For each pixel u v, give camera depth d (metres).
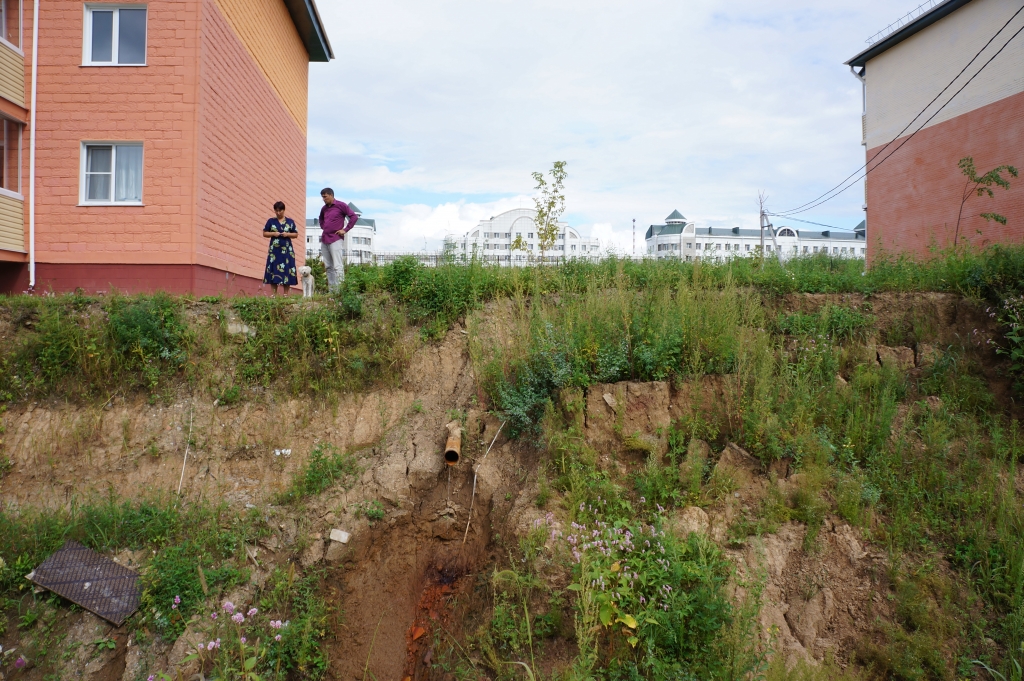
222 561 5.67
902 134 20.88
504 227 32.69
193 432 6.70
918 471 5.75
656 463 5.67
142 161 10.63
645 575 4.70
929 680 4.50
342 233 9.86
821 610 4.88
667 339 6.41
